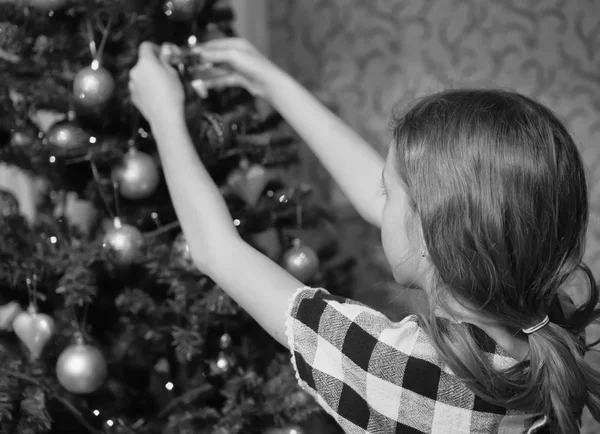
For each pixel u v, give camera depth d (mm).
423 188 675
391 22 2730
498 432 685
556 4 2584
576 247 715
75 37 992
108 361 1079
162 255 1010
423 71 2727
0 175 1660
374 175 935
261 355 1179
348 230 2684
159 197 1084
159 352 1154
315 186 2734
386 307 2520
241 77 1006
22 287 1038
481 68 2678
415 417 688
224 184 1119
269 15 2844
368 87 2787
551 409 687
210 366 1087
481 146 660
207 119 1010
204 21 1069
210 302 1015
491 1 2633
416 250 717
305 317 720
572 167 696
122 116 1023
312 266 1086
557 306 783
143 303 1033
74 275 952
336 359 705
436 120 688
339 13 2775
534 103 710
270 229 1153
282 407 1075
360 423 704
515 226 655
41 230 1076
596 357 1711
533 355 679
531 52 2629
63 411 1107
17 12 951
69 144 957
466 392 678
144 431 1072
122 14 981
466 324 686
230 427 1026
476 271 664
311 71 2842
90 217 1196
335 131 959
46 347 993
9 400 927
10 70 984
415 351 693
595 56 2582
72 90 1002
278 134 1167
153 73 832
